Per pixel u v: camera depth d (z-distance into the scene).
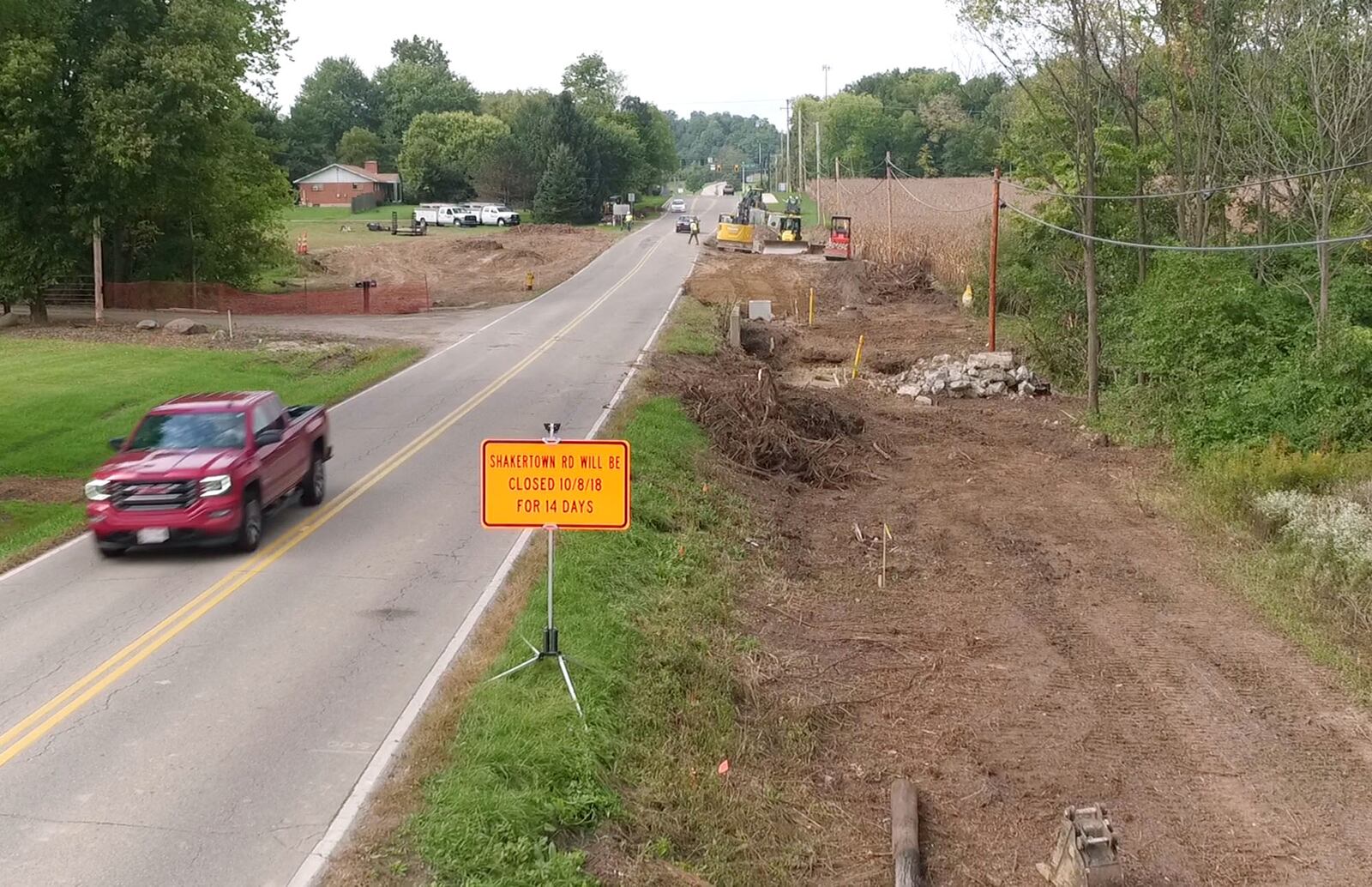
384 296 46.78
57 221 38.50
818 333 42.09
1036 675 13.43
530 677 10.42
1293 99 29.16
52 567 13.90
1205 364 25.41
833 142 144.62
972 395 32.50
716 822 9.45
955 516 20.73
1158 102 34.62
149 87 36.03
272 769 8.70
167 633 11.56
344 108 148.12
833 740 11.73
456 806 8.07
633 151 117.38
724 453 22.83
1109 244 32.59
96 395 25.81
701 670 12.20
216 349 32.88
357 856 7.54
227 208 45.62
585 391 26.00
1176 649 14.24
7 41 34.16
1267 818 10.34
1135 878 9.33
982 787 10.78
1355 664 13.55
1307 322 25.89
